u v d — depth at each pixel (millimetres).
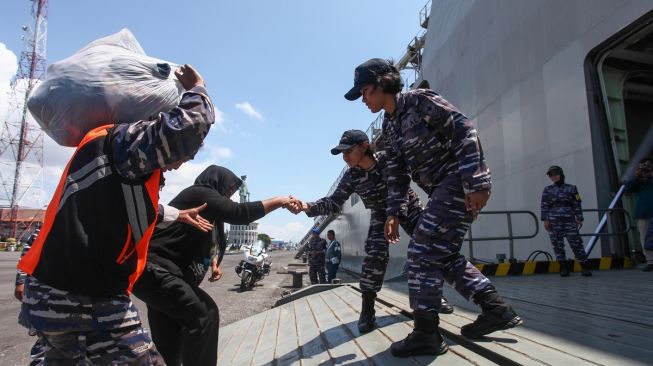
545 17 8305
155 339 2555
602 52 7102
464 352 2162
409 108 2295
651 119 9984
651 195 6328
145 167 1275
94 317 1280
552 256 7766
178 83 1517
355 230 22906
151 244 2285
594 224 6922
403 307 3512
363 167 3096
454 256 2373
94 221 1249
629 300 3541
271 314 5633
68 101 1302
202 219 2189
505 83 9648
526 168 8727
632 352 1871
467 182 2076
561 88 7793
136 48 1522
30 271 1269
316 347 3041
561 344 2072
